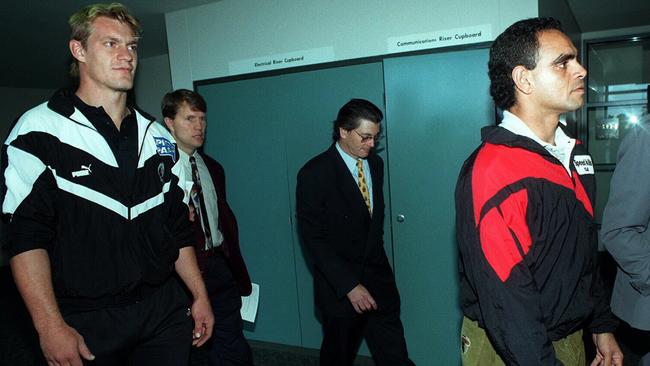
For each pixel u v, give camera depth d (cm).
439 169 271
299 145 306
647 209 144
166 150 167
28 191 130
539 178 107
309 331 318
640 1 384
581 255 113
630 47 507
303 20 297
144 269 150
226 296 245
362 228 209
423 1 265
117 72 145
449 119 266
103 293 142
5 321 413
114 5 149
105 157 145
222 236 247
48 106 142
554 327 114
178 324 163
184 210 174
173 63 342
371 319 219
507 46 116
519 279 104
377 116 204
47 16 332
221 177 260
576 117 493
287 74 305
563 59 110
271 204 320
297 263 316
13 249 128
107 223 143
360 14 281
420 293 283
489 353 124
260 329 335
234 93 323
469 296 126
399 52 273
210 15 325
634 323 154
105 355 143
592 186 126
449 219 271
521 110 117
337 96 292
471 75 259
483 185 109
